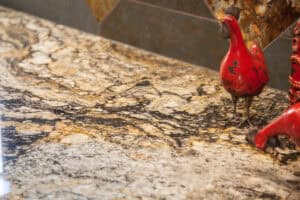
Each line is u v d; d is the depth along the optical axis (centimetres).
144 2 151
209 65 146
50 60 149
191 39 146
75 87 136
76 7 165
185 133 119
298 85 108
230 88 118
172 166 109
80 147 114
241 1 134
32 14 177
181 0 145
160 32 151
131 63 149
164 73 144
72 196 101
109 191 102
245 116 124
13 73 142
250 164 109
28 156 110
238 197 102
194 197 101
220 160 110
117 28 159
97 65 147
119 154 112
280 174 107
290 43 130
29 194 101
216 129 120
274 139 100
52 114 124
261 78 116
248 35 135
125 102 130
